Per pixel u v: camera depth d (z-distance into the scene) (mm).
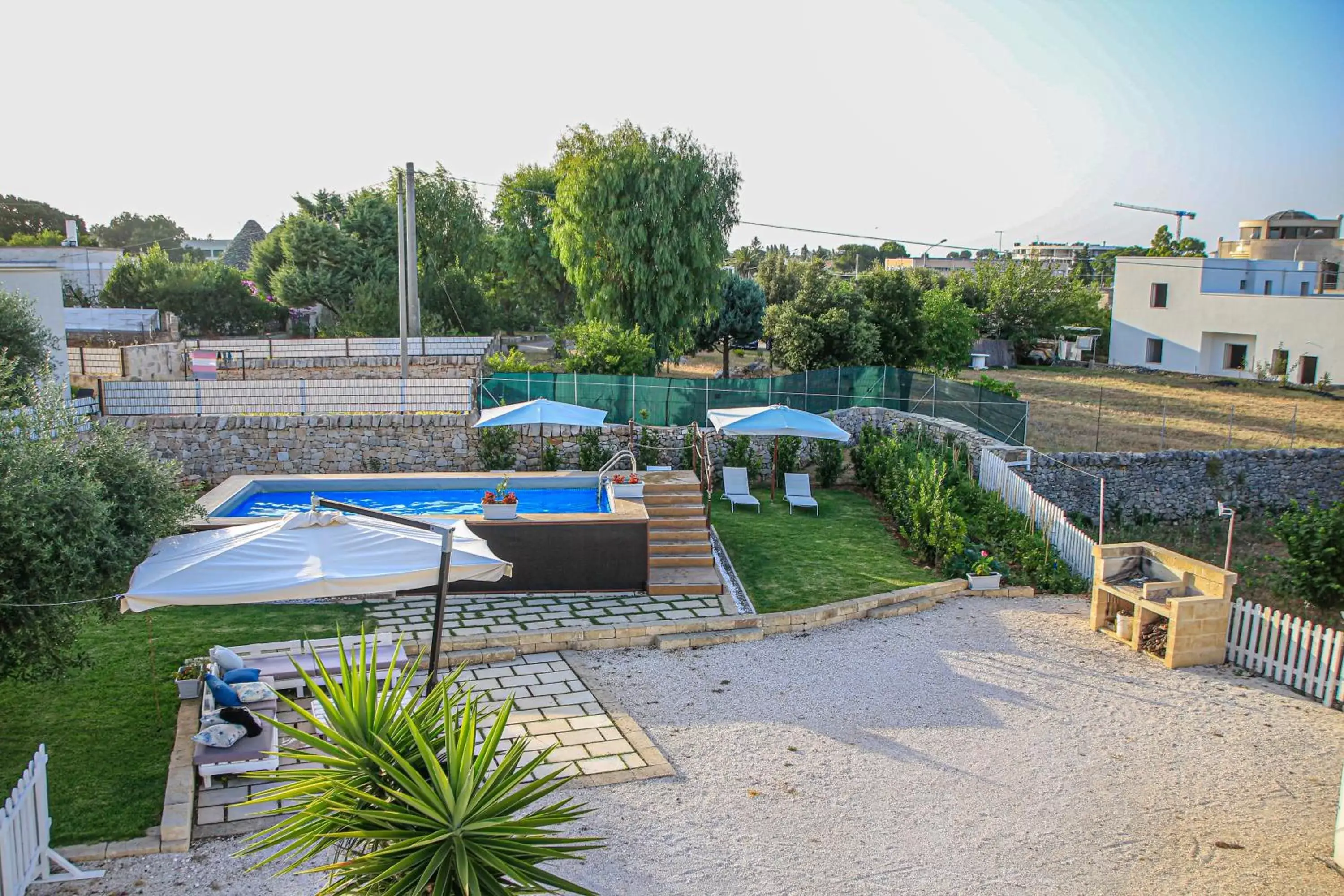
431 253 56844
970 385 27016
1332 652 12461
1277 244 69938
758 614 14859
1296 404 42469
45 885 7535
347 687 7074
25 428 9195
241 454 22516
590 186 35688
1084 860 8688
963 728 11414
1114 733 11414
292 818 6512
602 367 29891
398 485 20703
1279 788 10203
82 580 8602
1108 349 63281
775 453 23297
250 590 8922
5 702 10500
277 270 57875
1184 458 27094
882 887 8125
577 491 20984
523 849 6312
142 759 9406
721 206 37062
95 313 48281
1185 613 13523
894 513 20625
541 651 13516
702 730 11109
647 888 7949
